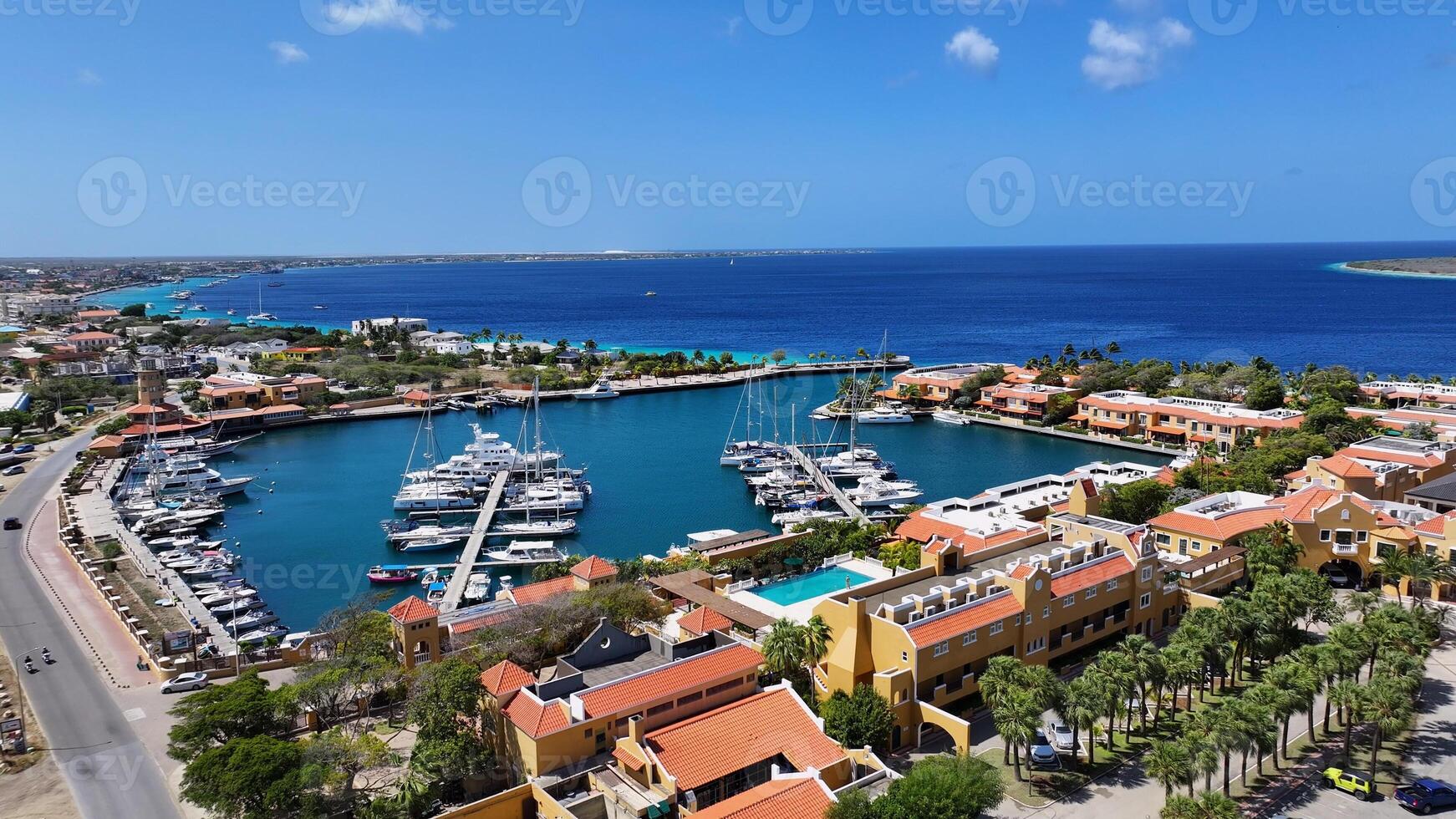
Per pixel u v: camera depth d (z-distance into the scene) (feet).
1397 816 202.49
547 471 632.79
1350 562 346.13
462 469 643.86
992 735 244.83
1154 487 413.59
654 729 228.43
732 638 258.37
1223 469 495.82
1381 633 249.96
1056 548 311.88
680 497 585.63
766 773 215.72
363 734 232.53
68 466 625.41
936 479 622.54
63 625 341.41
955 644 248.93
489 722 230.89
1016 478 622.95
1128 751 233.55
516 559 460.14
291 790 197.98
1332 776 215.72
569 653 273.75
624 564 368.68
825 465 632.38
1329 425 573.74
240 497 593.01
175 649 299.99
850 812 187.93
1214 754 196.95
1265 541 334.24
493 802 203.10
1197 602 314.76
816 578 347.15
